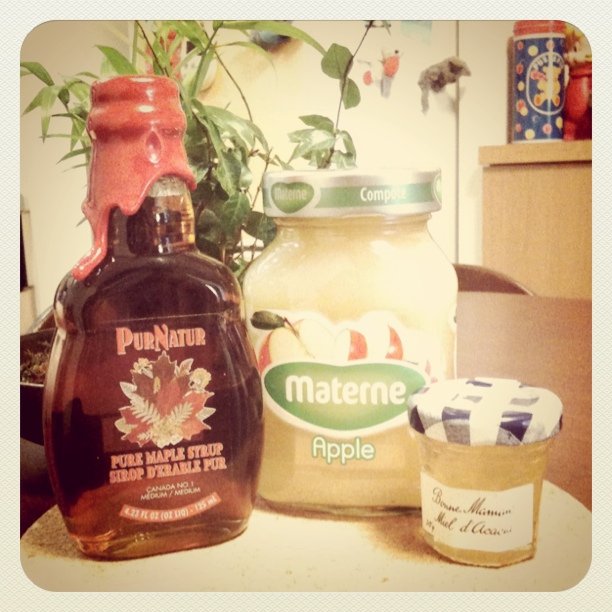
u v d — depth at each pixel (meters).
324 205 0.49
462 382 0.52
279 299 0.51
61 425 0.50
